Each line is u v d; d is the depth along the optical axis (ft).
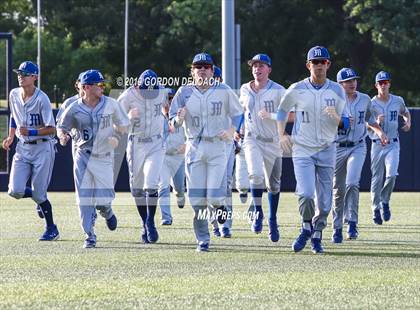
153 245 87.15
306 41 309.22
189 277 67.05
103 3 321.93
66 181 163.53
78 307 55.93
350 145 93.15
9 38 153.28
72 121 84.89
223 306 56.34
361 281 65.10
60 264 73.82
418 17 286.05
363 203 142.10
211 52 300.81
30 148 91.09
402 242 90.12
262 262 75.00
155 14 317.63
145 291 61.21
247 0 307.78
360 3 285.84
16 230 100.99
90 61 304.50
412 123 161.99
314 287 62.69
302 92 79.71
